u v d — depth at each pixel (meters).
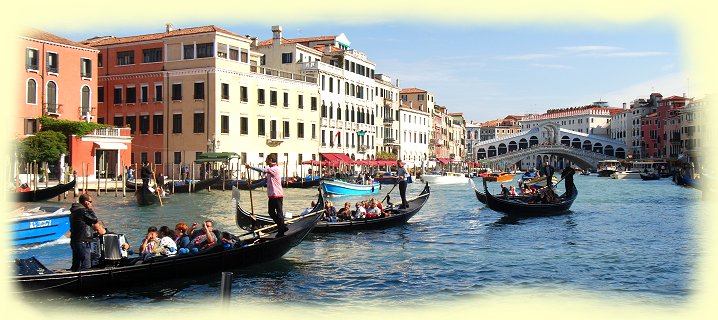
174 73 44.88
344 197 39.22
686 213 27.80
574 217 25.61
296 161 52.97
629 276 13.53
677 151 91.00
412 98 90.06
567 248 17.11
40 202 28.05
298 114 53.22
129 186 34.91
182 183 38.19
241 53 46.53
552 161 119.31
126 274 11.38
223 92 44.44
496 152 120.88
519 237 19.27
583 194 43.06
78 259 11.17
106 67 47.47
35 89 37.06
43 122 36.38
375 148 70.06
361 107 65.88
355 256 15.66
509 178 68.44
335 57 62.00
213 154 39.88
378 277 13.29
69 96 39.09
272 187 13.76
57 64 38.28
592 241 18.44
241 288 12.22
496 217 25.41
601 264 14.80
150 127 45.78
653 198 38.47
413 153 82.44
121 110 46.88
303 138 54.00
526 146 119.31
